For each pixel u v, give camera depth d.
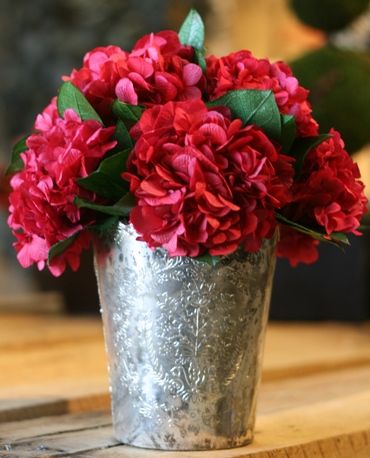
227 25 2.91
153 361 0.93
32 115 2.93
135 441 0.95
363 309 2.02
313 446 0.97
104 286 0.95
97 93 0.92
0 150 2.96
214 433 0.93
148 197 0.88
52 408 1.14
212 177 0.87
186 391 0.93
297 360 1.48
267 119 0.90
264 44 2.99
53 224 0.91
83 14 2.79
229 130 0.88
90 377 1.34
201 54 0.95
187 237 0.87
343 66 1.74
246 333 0.94
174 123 0.88
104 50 0.96
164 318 0.93
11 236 2.92
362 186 0.95
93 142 0.90
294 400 1.21
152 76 0.92
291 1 1.91
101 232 0.94
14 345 1.62
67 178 0.90
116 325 0.95
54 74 2.86
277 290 2.09
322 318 2.06
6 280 2.91
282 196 0.90
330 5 1.84
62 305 2.24
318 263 2.05
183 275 0.92
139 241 0.92
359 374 1.44
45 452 0.93
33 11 2.85
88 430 1.03
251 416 0.96
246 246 0.91
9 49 2.91
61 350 1.59
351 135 1.74
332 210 0.92
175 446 0.93
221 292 0.92
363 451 1.03
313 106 1.72
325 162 0.93
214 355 0.93
